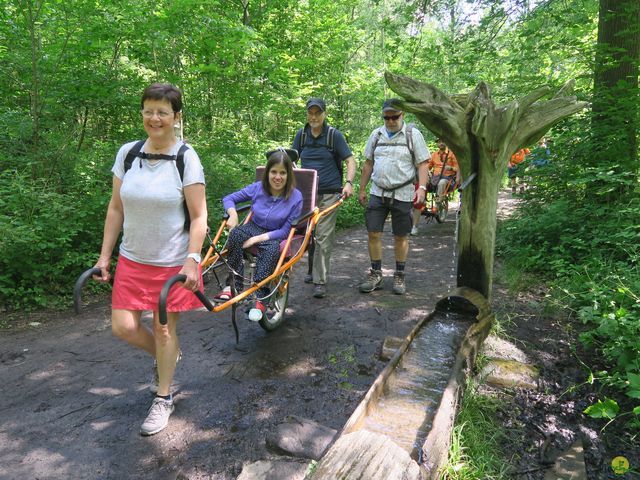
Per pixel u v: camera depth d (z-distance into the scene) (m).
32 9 6.01
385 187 4.72
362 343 3.70
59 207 4.99
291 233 3.52
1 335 3.99
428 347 3.10
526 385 3.04
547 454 2.44
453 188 9.13
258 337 3.82
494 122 3.38
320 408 2.78
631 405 2.83
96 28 6.44
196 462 2.31
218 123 9.50
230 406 2.80
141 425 2.59
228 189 7.27
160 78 7.82
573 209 5.89
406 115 11.73
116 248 5.66
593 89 5.79
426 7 7.50
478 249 3.69
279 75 9.72
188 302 2.52
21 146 5.99
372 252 5.03
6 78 6.34
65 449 2.42
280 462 2.23
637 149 5.62
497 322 3.82
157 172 2.39
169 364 2.61
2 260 4.62
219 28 7.33
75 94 6.65
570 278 4.73
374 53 16.03
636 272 4.11
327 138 4.68
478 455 2.31
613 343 3.29
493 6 6.67
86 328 4.13
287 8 11.23
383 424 2.27
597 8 6.37
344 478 1.62
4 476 2.22
